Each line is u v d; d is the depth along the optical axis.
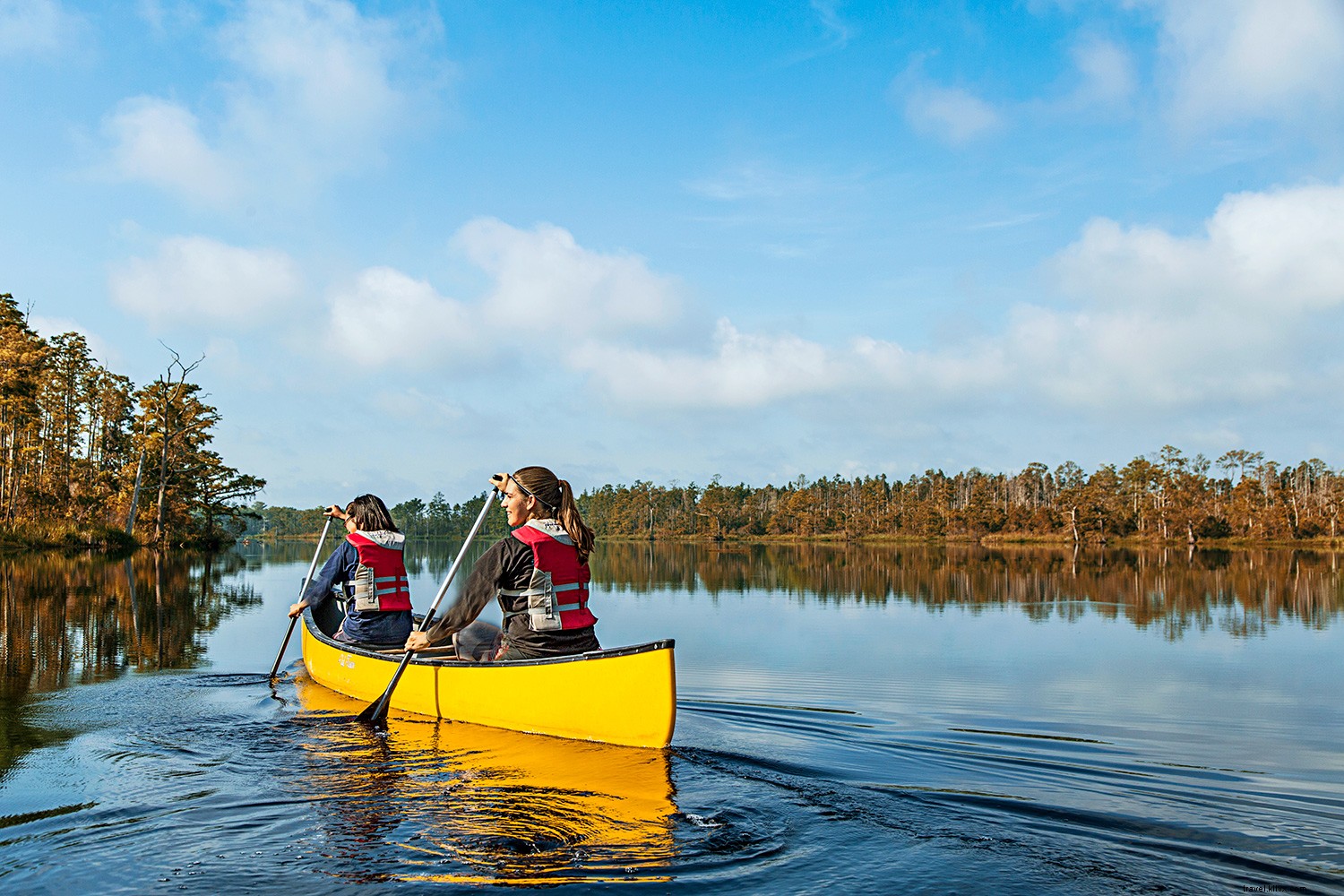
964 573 26.06
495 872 2.96
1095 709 6.02
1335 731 5.32
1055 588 19.20
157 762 4.36
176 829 3.37
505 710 5.04
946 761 4.48
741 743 4.77
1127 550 57.19
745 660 8.25
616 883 2.88
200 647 8.48
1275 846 3.28
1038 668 7.92
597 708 4.65
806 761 4.41
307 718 5.39
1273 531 76.31
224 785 3.94
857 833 3.37
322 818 3.49
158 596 14.01
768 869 3.01
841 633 10.62
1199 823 3.54
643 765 4.25
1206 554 48.06
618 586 19.41
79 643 8.71
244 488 47.19
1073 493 82.38
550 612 4.98
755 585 19.75
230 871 2.96
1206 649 9.34
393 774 4.11
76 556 26.77
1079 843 3.29
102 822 3.45
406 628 6.59
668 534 126.44
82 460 43.31
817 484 132.25
